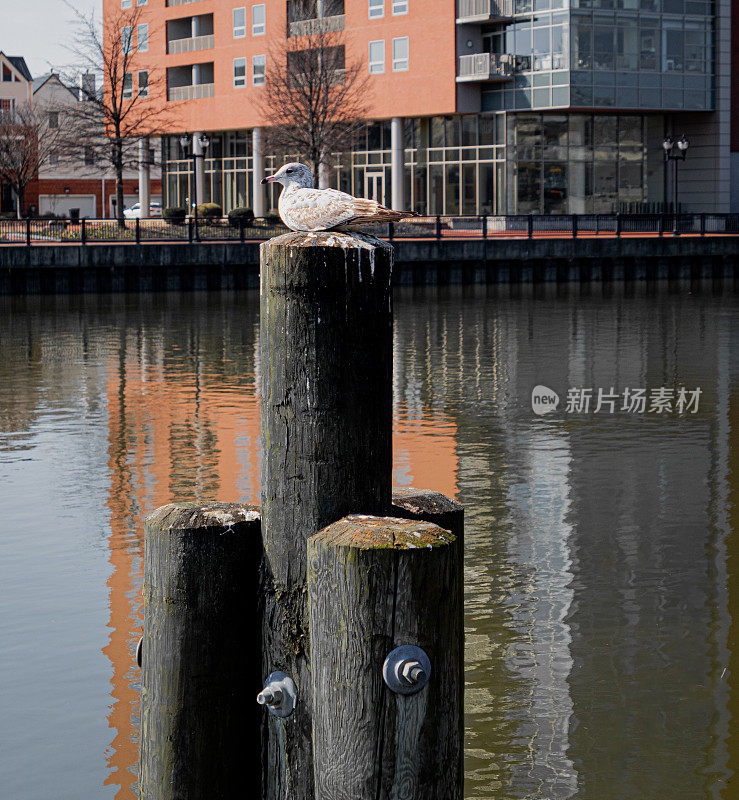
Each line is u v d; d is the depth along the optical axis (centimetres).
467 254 4547
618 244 4747
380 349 333
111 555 1041
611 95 5597
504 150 5775
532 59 5588
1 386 2050
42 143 7862
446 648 295
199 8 6956
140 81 7388
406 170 6228
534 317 3353
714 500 1232
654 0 5681
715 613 891
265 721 339
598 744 677
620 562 1021
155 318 3322
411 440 1567
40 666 783
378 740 291
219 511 350
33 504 1223
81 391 1989
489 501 1236
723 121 5956
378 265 330
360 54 6078
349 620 291
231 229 4722
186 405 1841
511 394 1953
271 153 6222
